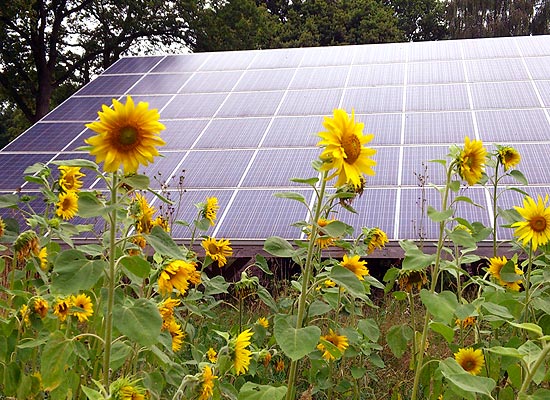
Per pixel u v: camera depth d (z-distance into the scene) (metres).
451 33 45.16
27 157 12.17
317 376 4.38
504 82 13.01
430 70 14.19
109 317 2.77
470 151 3.36
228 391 3.46
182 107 13.76
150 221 4.05
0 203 4.08
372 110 12.59
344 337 4.16
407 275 4.06
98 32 32.50
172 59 16.83
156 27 32.47
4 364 3.46
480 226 4.36
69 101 14.63
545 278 4.06
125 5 31.73
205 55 16.89
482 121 11.53
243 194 9.95
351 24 44.06
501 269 4.29
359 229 8.73
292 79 14.58
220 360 3.21
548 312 3.99
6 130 42.12
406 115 12.16
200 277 4.64
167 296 3.90
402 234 8.50
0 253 5.41
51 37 30.44
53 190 4.45
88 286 2.64
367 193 9.70
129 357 3.54
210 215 4.94
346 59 15.48
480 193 9.28
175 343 3.88
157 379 3.34
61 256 2.71
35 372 3.85
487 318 4.06
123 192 3.61
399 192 9.59
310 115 12.59
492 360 4.16
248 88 14.40
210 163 11.17
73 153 12.05
